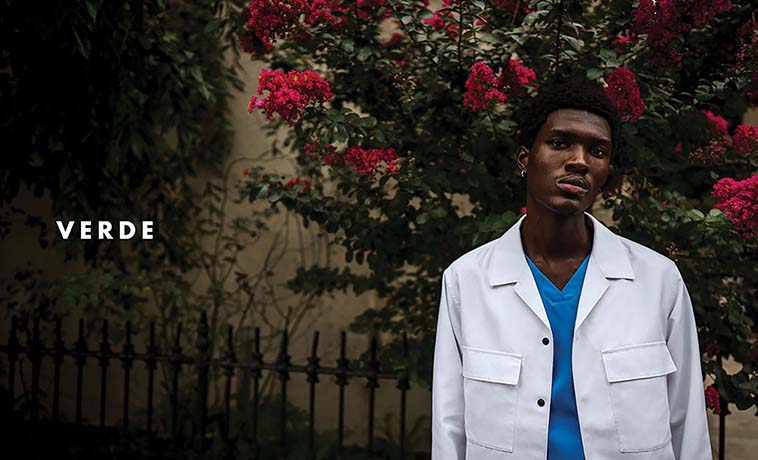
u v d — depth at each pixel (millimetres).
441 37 3111
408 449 4527
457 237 3232
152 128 4473
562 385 1650
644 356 1624
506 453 1641
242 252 4902
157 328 4930
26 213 5020
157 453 4180
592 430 1606
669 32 2729
